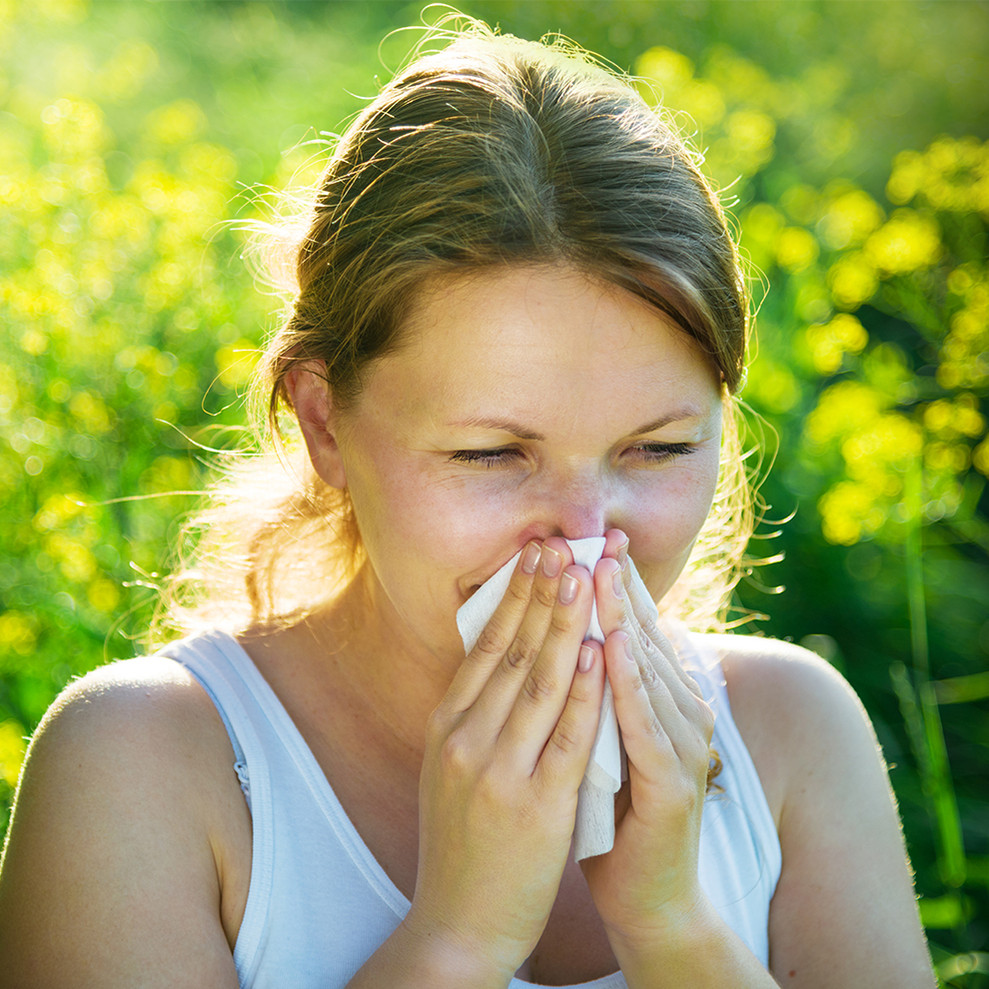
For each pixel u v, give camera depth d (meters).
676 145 1.81
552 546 1.77
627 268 1.75
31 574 2.54
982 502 4.17
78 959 1.77
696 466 1.80
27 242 2.95
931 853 3.03
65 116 3.34
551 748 1.77
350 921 1.82
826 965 1.87
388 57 5.73
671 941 1.80
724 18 6.27
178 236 3.12
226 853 1.82
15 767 2.20
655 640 1.80
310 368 1.84
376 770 1.86
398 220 1.77
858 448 3.25
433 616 1.81
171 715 1.82
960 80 6.27
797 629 3.54
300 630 1.88
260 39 6.47
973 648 3.61
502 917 1.78
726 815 1.88
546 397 1.76
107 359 2.77
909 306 3.89
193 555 2.05
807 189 4.59
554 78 1.81
